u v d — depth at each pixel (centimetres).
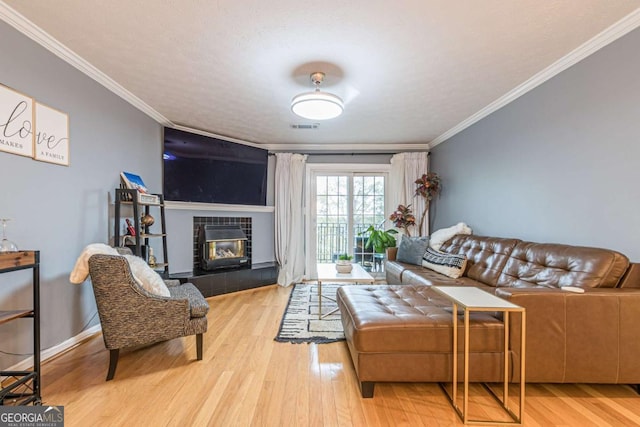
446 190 441
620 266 182
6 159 188
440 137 450
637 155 187
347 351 231
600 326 167
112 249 226
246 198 466
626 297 167
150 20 187
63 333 229
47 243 216
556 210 247
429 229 491
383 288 259
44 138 212
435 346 170
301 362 213
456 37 204
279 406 164
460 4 172
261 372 200
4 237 167
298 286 452
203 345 241
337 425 150
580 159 225
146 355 223
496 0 169
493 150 330
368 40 207
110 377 189
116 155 291
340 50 220
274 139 468
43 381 187
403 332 170
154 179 358
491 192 335
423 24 190
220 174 435
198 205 417
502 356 170
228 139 445
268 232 495
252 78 263
